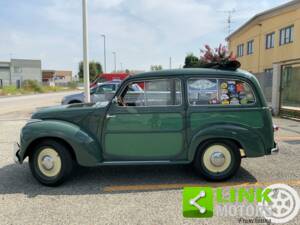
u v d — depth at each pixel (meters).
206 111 4.54
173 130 4.57
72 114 4.69
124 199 4.07
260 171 5.13
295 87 11.86
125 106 4.59
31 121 4.75
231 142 4.60
